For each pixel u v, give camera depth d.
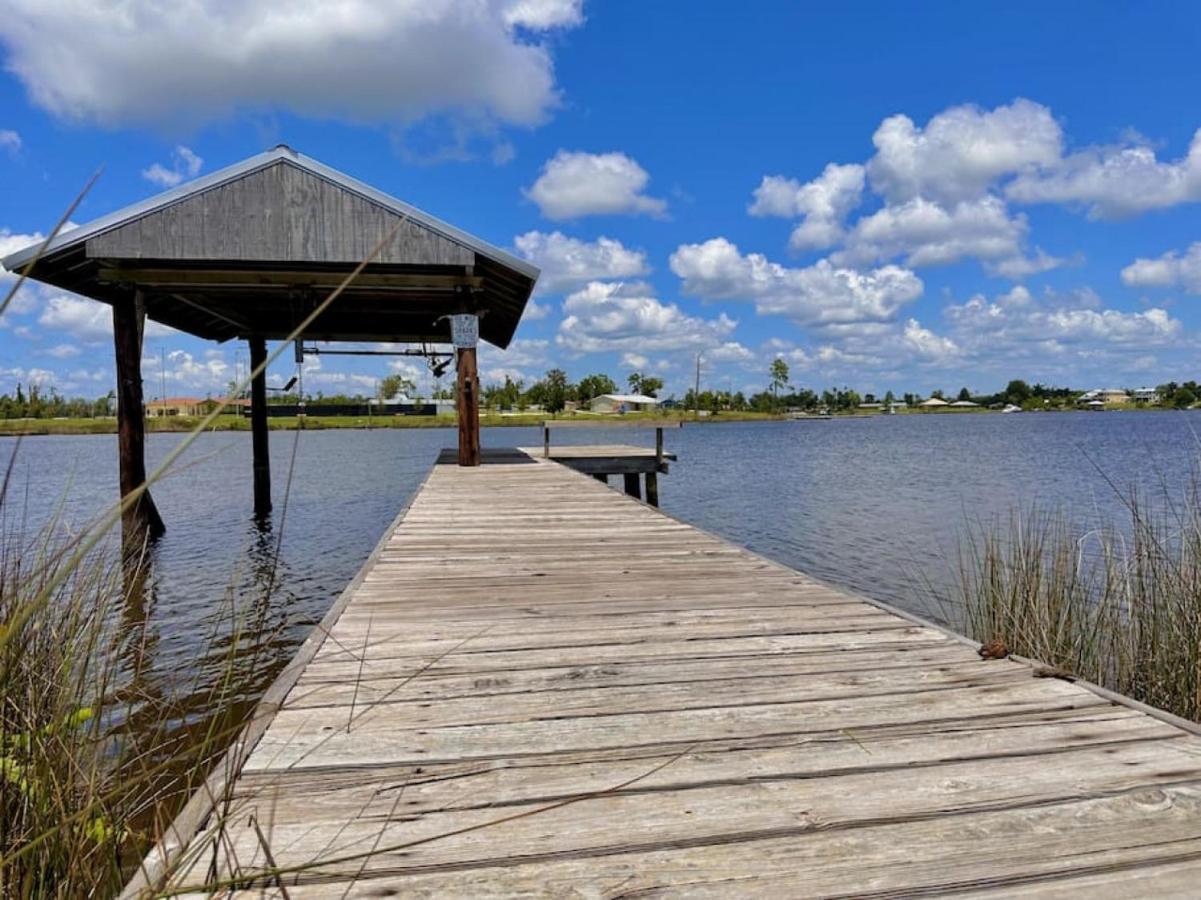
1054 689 2.21
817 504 14.73
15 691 1.66
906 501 14.82
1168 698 3.37
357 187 8.79
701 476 21.00
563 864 1.34
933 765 1.73
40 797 1.43
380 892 1.26
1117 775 1.67
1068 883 1.28
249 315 12.60
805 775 1.68
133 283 8.70
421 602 3.25
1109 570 4.21
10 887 1.28
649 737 1.89
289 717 2.01
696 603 3.23
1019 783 1.64
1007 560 5.29
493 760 1.76
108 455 27.09
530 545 4.62
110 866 1.46
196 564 8.29
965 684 2.26
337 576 7.86
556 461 11.89
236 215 8.59
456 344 10.13
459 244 8.98
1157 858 1.35
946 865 1.34
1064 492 15.24
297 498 15.05
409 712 2.05
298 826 1.46
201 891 1.11
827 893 1.26
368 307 12.59
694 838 1.43
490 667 2.42
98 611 2.03
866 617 3.01
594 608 3.15
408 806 1.54
